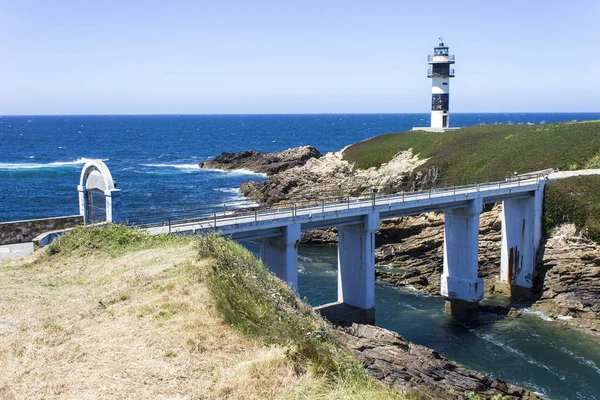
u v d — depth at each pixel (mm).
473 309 41125
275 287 19594
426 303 43750
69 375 12078
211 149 169000
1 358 13008
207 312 15398
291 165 102562
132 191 87562
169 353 13039
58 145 180625
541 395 28500
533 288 44812
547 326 38375
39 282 19656
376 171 74938
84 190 29891
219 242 22125
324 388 11961
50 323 15227
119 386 11570
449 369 25078
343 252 38250
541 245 45438
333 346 15453
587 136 61094
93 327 14789
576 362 32438
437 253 51438
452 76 88250
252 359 12945
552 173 53625
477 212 41938
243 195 83125
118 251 23156
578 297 41438
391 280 49062
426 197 39969
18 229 28828
